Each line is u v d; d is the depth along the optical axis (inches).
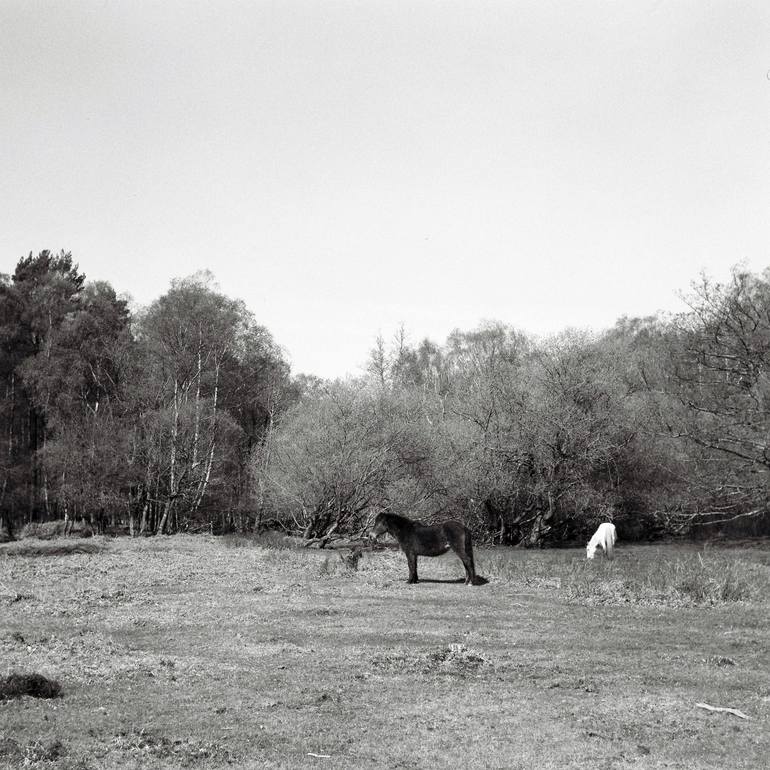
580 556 1515.7
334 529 1820.9
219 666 529.7
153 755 356.8
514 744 384.2
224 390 2709.2
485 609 804.6
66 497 2447.1
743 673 529.7
